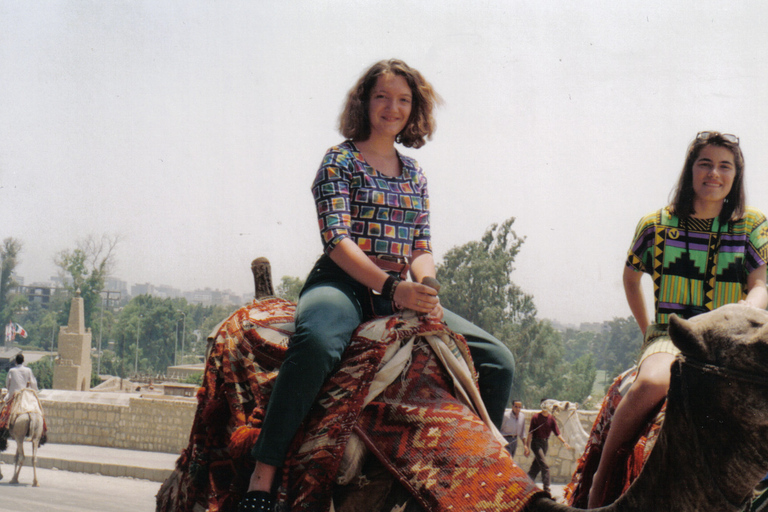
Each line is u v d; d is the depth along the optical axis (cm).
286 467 283
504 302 5059
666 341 302
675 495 225
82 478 1738
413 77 336
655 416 285
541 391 4903
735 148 312
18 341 12175
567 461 1420
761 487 284
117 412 2459
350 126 333
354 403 280
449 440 268
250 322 342
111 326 12094
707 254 319
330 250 303
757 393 209
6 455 2042
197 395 355
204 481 346
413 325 293
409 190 329
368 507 276
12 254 11325
